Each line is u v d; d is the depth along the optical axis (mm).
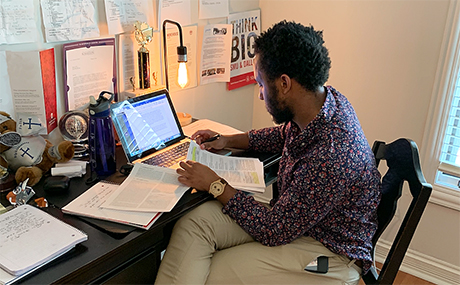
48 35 1265
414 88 1796
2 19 1150
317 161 1036
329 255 1144
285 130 1418
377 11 1801
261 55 1104
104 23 1425
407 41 1760
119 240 930
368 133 1992
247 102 2287
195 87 1904
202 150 1383
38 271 819
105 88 1482
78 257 867
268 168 1497
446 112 1738
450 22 1631
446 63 1677
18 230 910
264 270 1113
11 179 1133
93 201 1064
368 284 1176
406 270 2008
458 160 1796
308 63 1045
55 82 1321
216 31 1889
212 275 1121
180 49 1520
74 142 1346
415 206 1081
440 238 1890
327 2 1927
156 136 1409
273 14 2117
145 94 1428
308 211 1063
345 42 1929
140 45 1569
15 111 1242
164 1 1613
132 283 1012
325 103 1096
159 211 1025
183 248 1099
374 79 1895
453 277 1887
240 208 1134
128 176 1195
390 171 1236
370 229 1156
